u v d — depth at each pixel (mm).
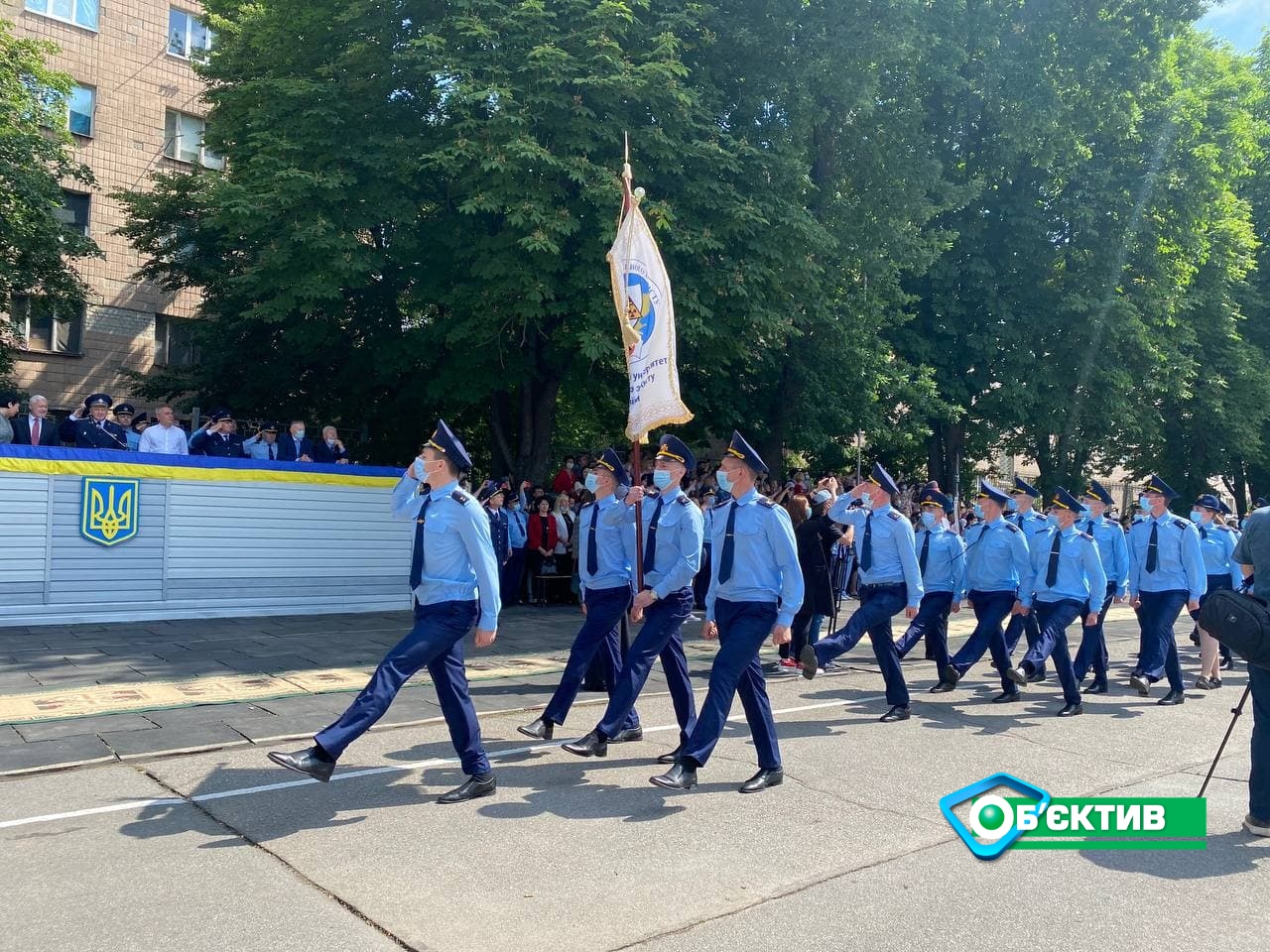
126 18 26344
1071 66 20891
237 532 12562
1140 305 22594
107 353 26078
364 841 4688
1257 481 33875
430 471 5367
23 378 24828
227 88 18625
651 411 7559
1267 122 29109
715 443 21422
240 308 19594
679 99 13305
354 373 19188
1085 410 23016
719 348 15375
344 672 8766
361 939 3660
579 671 6609
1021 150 20797
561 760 6285
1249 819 5203
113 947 3561
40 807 5105
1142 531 9148
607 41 13047
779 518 5684
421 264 16000
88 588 11484
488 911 3934
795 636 10180
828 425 20125
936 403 20359
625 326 7785
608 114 13523
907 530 7727
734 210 13914
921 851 4785
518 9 13312
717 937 3754
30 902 3936
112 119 26125
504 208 13258
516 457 18531
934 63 19312
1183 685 9227
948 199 18781
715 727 5602
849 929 3852
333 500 13391
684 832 4938
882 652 7879
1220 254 25281
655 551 6414
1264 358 28297
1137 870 4633
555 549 15430
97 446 12359
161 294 26703
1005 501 9070
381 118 14844
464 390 16031
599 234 13273
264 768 5867
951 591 9180
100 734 6465
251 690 7891
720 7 15547
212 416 14516
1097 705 8789
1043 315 22031
